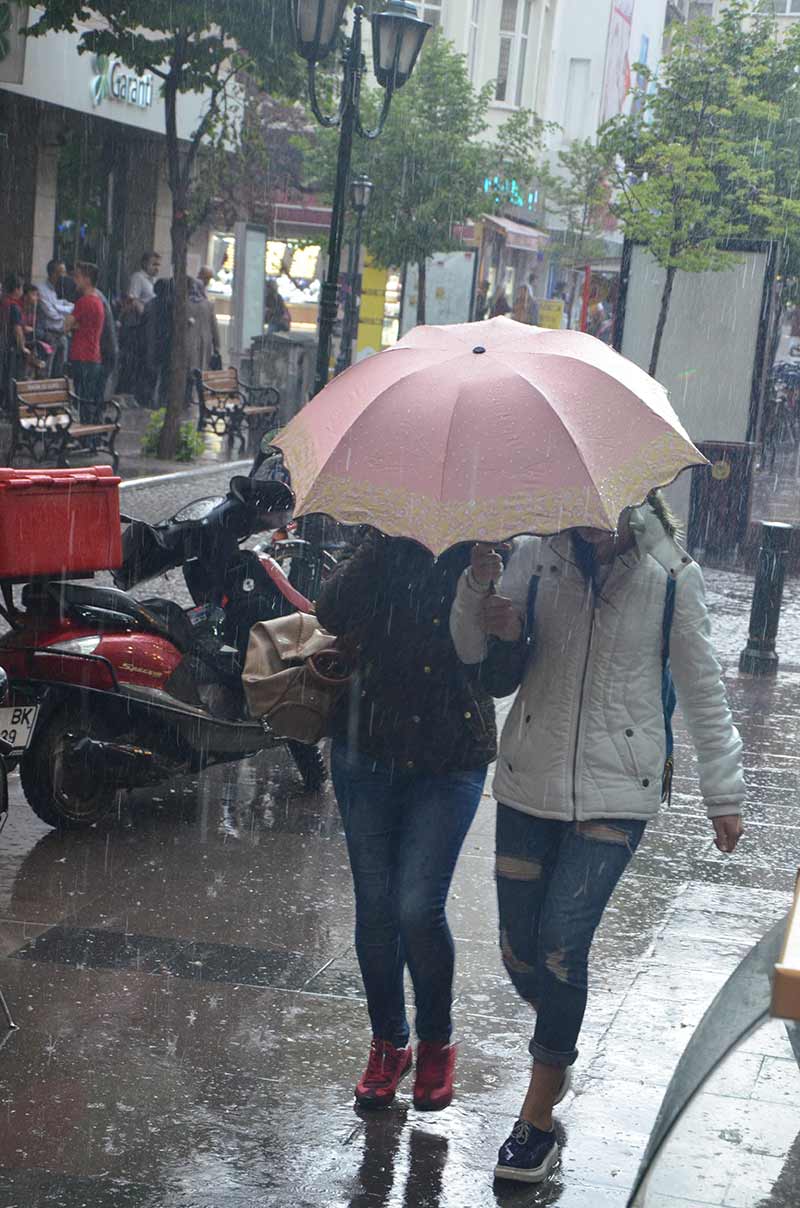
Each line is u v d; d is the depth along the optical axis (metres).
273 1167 5.35
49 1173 5.23
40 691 8.80
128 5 24.08
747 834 9.69
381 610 5.51
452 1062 5.79
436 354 5.35
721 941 7.79
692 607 5.38
